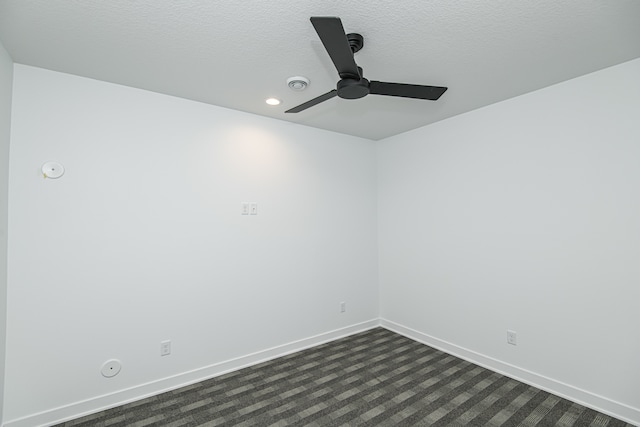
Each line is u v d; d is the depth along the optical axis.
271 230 3.05
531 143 2.50
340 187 3.59
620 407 2.05
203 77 2.21
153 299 2.43
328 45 1.36
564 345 2.32
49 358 2.05
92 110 2.22
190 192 2.61
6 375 1.92
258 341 2.95
